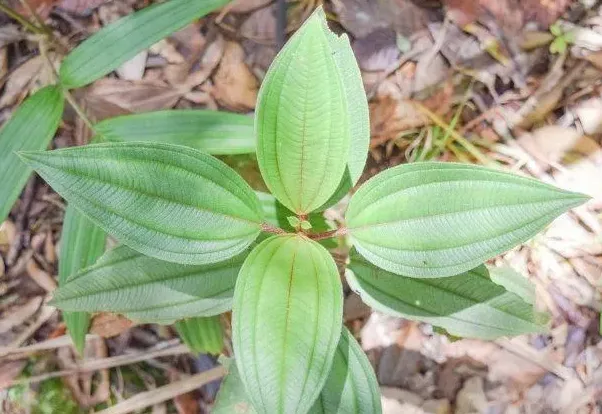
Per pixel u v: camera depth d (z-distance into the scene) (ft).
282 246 0.66
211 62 1.27
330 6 1.29
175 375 1.13
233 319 0.60
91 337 1.13
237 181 0.64
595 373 1.12
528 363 1.12
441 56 1.27
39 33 1.22
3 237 1.17
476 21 1.29
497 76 1.27
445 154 1.23
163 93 1.25
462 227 0.59
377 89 1.25
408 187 0.60
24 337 1.13
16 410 1.08
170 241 0.61
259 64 1.27
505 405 1.11
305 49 0.53
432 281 0.77
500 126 1.25
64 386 1.10
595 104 1.24
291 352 0.59
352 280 0.79
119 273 0.74
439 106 1.25
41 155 0.52
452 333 0.79
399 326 1.14
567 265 1.16
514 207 0.56
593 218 1.19
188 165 0.60
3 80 1.24
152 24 0.94
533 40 1.28
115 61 0.94
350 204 0.66
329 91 0.56
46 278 1.16
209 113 0.94
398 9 1.29
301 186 0.65
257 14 1.29
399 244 0.63
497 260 1.16
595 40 1.28
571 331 1.14
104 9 1.28
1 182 0.91
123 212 0.58
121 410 1.09
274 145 0.61
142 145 0.56
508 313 0.77
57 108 0.94
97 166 0.55
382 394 1.11
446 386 1.12
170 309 0.77
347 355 0.77
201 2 0.95
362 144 0.72
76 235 0.92
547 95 1.26
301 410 0.57
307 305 0.61
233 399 0.79
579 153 1.22
